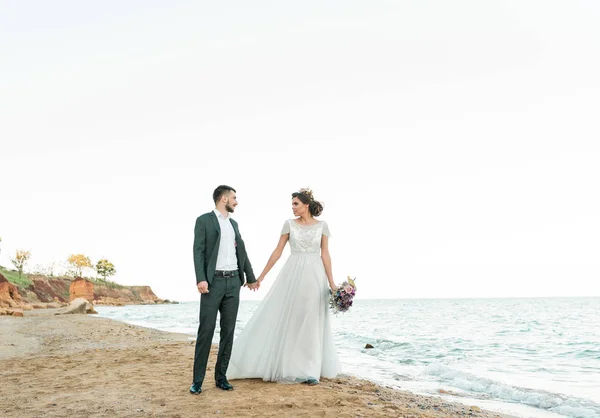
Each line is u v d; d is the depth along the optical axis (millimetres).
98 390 4742
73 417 3713
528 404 5621
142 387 4875
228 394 4504
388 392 5633
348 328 23281
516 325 24953
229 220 4801
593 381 7383
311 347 5219
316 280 5398
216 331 16531
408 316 39531
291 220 5562
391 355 11242
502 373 8336
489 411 5113
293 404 4094
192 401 4215
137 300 136500
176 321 30719
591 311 46594
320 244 5594
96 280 130125
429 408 4891
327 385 5375
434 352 11828
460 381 7164
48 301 85688
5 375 5875
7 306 44750
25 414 3816
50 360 7371
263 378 5219
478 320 31203
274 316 5406
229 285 4660
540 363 9781
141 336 12906
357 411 4004
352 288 5355
